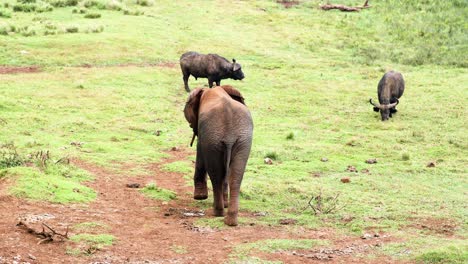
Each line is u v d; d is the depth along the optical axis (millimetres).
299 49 34688
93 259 8797
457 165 17406
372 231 10992
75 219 10570
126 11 38781
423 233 10906
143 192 13172
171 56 31281
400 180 15531
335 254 9539
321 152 18312
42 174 12586
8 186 11562
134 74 27375
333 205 12906
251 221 11406
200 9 41406
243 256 9203
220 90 11648
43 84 24516
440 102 25203
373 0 45906
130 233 10180
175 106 23656
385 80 23547
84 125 19688
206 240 9992
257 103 24500
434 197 13914
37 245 9039
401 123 22328
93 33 33219
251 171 15852
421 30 38938
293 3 45156
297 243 9930
